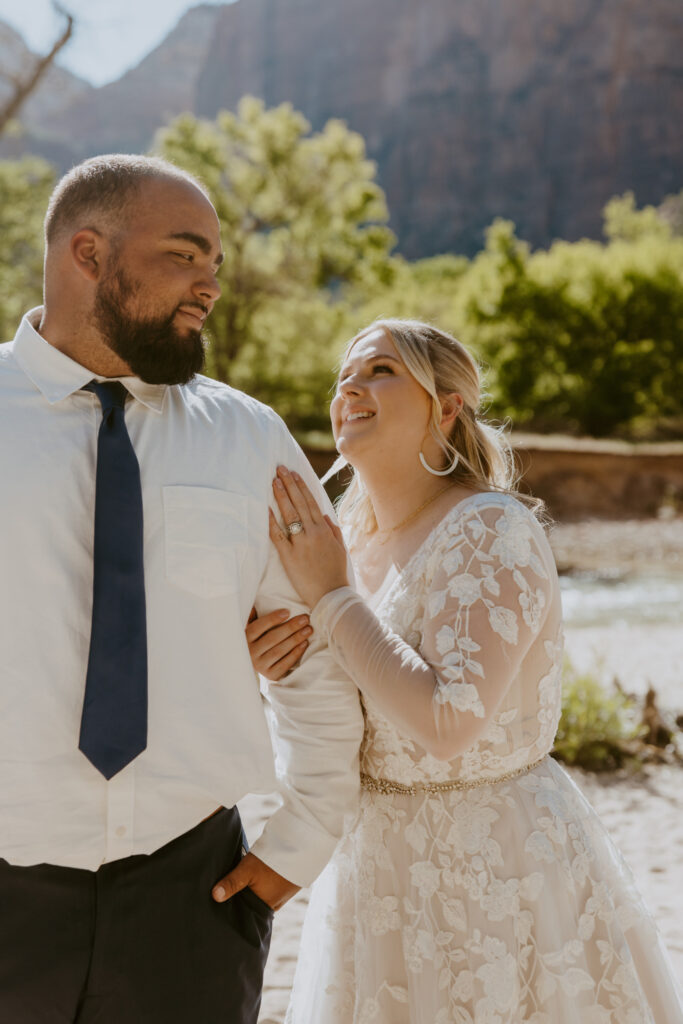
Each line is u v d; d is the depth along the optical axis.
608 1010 1.98
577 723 6.45
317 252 26.58
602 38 107.00
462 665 1.89
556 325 33.88
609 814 5.42
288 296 26.17
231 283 25.25
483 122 111.12
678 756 6.51
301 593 2.06
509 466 2.49
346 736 2.05
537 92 109.06
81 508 1.77
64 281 1.82
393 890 2.08
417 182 111.75
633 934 2.10
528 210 106.31
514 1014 1.91
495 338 34.53
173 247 1.79
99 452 1.77
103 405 1.81
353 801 2.07
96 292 1.79
